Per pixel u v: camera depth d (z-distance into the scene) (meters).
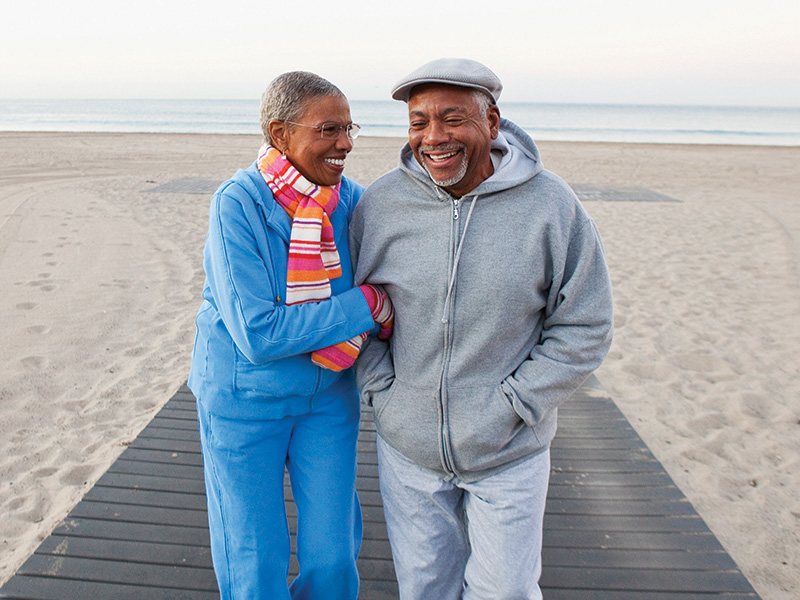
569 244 1.60
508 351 1.64
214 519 1.79
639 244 8.27
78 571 2.31
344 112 1.63
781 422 3.83
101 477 2.92
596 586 2.28
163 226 8.92
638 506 2.77
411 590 1.79
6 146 21.38
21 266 6.95
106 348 4.89
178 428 3.42
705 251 7.91
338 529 1.78
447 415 1.65
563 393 1.63
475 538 1.70
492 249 1.56
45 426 3.74
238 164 16.53
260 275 1.58
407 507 1.77
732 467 3.36
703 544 2.52
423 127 1.55
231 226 1.57
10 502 3.02
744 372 4.55
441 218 1.60
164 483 2.88
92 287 6.30
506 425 1.61
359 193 2.01
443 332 1.62
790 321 5.55
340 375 1.80
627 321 5.58
